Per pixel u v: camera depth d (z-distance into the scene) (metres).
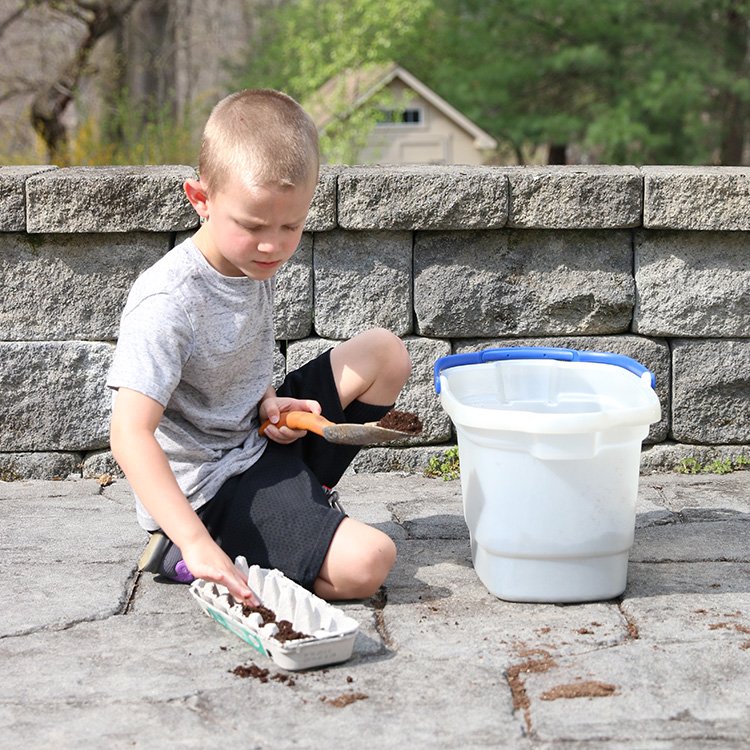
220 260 2.81
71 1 14.22
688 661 2.50
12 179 3.91
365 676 2.45
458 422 2.92
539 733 2.19
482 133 19.92
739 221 3.96
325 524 2.79
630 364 3.04
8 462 4.10
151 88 16.05
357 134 16.83
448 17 19.34
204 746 2.16
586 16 17.55
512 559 2.84
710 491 3.85
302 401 3.00
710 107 17.66
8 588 2.99
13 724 2.26
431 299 4.07
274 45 17.95
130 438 2.66
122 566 3.16
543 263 4.07
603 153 17.70
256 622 2.54
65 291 4.03
